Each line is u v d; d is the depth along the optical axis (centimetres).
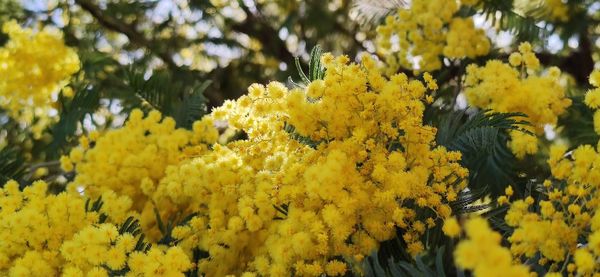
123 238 189
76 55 388
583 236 183
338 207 189
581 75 447
